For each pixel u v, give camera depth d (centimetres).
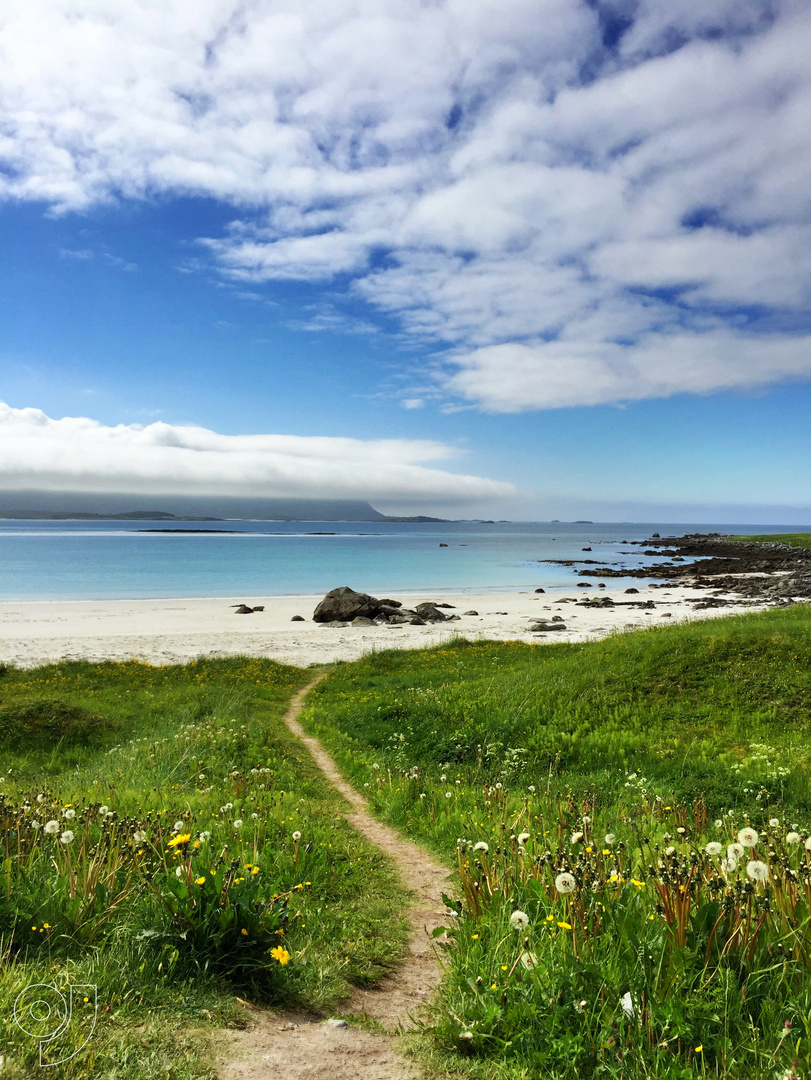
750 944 340
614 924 380
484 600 6281
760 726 1417
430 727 1647
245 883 453
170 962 373
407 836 905
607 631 4316
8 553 11088
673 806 891
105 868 473
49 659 3147
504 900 453
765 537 17500
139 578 7706
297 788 1160
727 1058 287
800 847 434
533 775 1292
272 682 2670
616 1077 286
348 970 443
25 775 1324
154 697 2228
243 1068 294
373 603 5000
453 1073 306
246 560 10669
